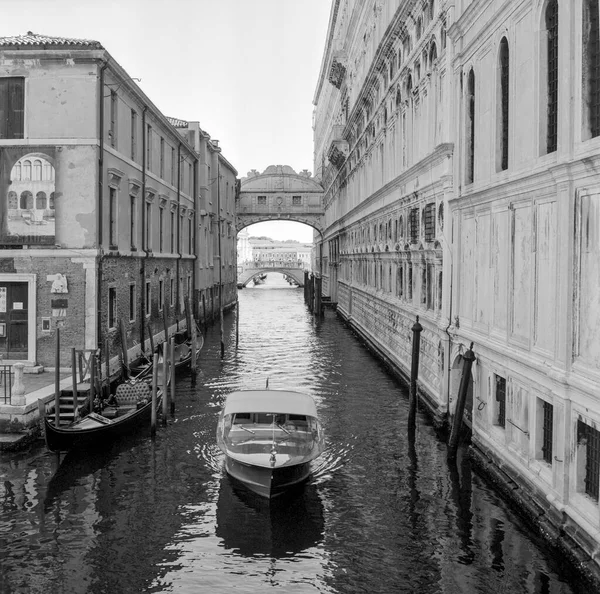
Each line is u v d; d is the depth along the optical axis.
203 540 10.23
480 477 12.37
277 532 10.48
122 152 20.44
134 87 20.64
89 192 17.70
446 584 8.84
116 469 13.25
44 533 10.41
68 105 17.66
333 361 26.31
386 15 24.08
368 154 29.41
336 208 48.22
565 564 8.73
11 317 17.94
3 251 17.73
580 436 8.66
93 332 17.77
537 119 9.78
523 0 10.31
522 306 10.59
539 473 9.90
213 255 41.47
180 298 30.45
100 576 9.16
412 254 19.34
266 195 58.69
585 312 8.42
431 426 16.05
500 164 11.87
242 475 11.75
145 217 23.45
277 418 13.31
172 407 17.66
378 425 16.31
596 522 8.09
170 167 28.52
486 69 12.39
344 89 40.81
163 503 11.62
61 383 16.36
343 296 43.31
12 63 17.56
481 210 12.77
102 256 18.08
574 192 8.63
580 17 8.30
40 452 13.80
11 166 17.72
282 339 33.31
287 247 138.25
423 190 17.34
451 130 14.49
